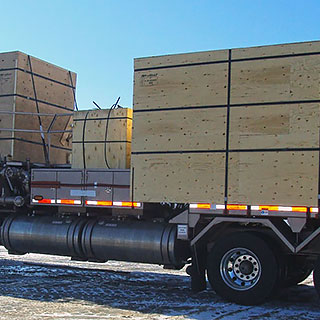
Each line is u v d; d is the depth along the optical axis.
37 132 11.33
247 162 7.81
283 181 7.57
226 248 8.02
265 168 7.70
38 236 10.11
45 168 10.72
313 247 7.59
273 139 7.68
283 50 7.74
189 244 8.69
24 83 11.13
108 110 10.05
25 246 10.33
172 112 8.35
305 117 7.52
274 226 7.66
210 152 8.05
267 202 7.65
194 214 8.22
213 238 8.45
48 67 11.80
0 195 10.69
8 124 10.89
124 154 9.80
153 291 8.88
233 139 7.92
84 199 9.52
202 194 8.05
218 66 8.11
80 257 9.83
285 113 7.64
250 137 7.82
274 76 7.76
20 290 8.59
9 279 9.71
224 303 7.94
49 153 11.34
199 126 8.15
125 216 9.55
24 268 11.37
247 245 7.84
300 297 8.69
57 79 12.02
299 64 7.63
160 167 8.37
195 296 8.48
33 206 10.45
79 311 7.12
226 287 7.95
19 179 10.62
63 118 12.02
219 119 8.03
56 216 10.30
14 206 10.67
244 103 7.90
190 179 8.16
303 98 7.56
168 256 8.77
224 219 7.95
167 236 8.78
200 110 8.16
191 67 8.29
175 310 7.33
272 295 7.76
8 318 6.62
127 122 9.85
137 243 9.03
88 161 10.14
